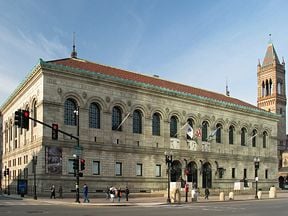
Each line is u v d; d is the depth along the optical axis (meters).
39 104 58.44
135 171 67.25
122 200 52.75
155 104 71.56
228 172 83.31
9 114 82.19
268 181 93.00
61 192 55.53
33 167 57.75
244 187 85.44
